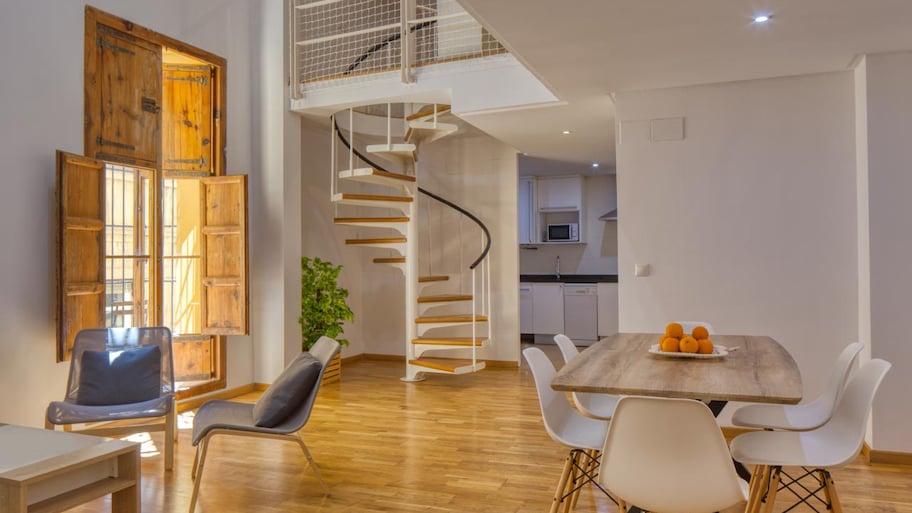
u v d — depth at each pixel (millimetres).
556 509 2689
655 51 3922
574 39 3697
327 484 3635
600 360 2916
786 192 4516
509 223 7609
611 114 5602
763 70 4352
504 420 5094
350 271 8047
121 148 4789
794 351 4492
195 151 5758
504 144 7641
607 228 9961
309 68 6633
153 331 4484
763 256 4562
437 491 3521
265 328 6246
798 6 3230
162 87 5270
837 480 3682
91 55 4543
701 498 2029
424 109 6488
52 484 2576
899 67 4008
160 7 5188
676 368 2691
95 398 4051
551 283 9516
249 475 3791
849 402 2707
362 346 8266
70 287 4180
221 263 5629
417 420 5102
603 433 2848
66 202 4078
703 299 4695
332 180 6535
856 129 4352
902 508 3254
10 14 4008
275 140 6215
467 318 6672
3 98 3959
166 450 3891
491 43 5645
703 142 4695
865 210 4152
